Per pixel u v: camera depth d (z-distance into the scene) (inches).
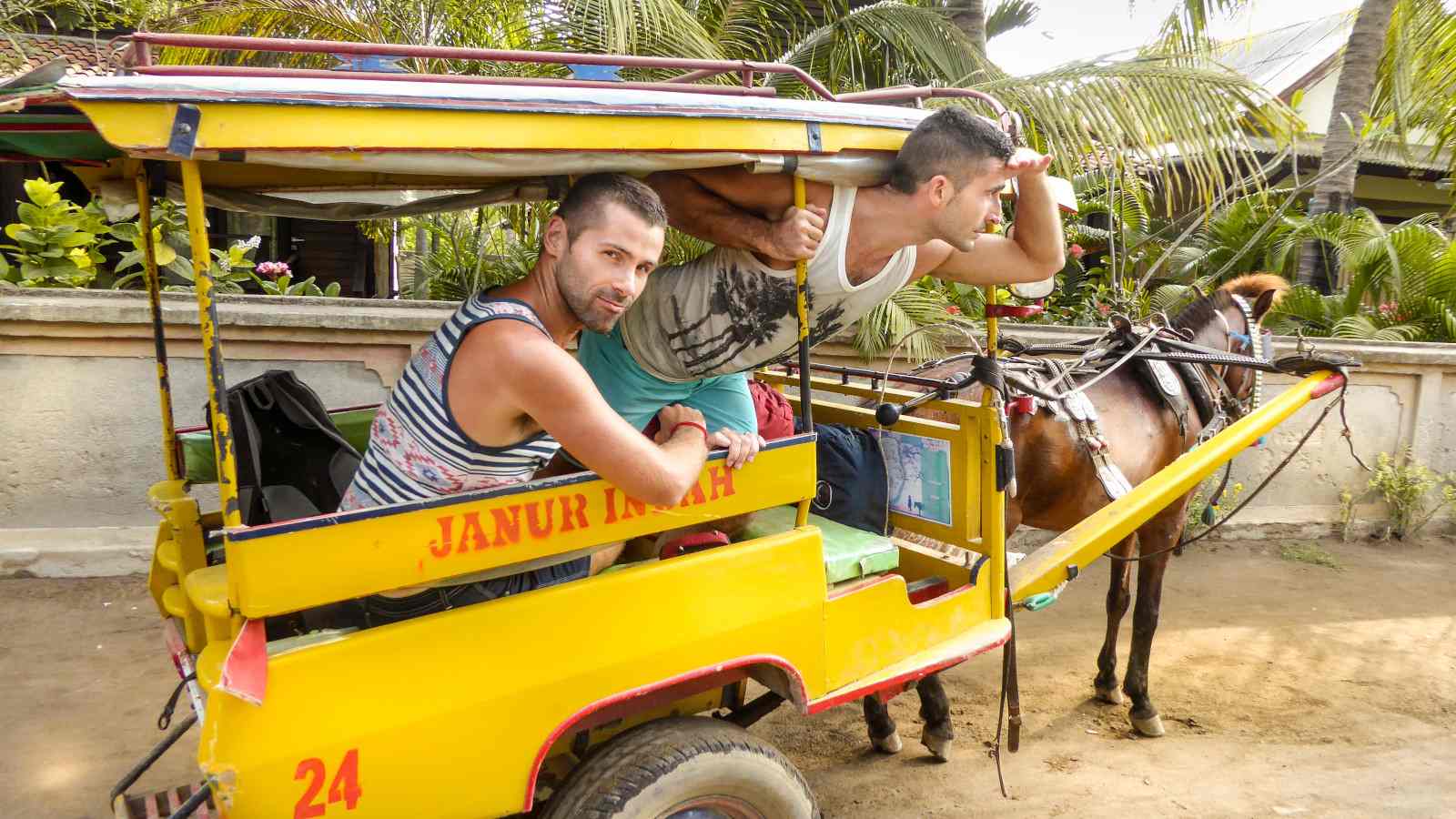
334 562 69.4
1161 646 200.8
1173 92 202.2
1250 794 141.7
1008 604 117.8
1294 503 277.3
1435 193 583.2
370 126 67.0
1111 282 325.7
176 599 91.3
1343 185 397.7
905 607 103.3
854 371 145.9
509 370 71.2
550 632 78.2
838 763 149.1
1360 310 370.3
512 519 76.9
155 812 91.2
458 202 109.1
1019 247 106.7
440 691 73.5
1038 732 161.6
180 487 102.0
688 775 83.7
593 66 90.5
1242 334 183.2
